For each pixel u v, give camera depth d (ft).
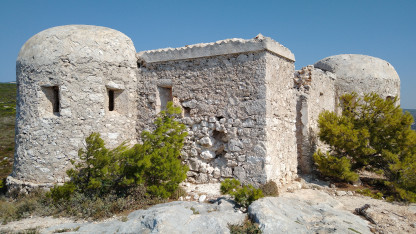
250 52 30.45
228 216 23.09
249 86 30.42
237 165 30.86
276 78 32.01
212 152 32.76
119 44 35.12
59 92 31.96
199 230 21.49
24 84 33.40
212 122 32.30
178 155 32.32
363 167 41.29
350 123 38.04
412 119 37.29
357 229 23.29
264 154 29.45
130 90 35.99
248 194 25.95
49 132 32.07
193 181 33.27
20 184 32.42
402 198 32.68
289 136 35.73
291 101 36.24
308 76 40.60
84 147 32.42
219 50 31.63
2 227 24.25
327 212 26.04
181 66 34.14
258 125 29.86
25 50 33.91
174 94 34.53
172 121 31.19
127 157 28.53
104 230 22.09
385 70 52.95
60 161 31.96
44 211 27.12
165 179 28.60
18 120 34.09
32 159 32.45
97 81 33.27
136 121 36.78
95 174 28.55
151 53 35.70
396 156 35.40
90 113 32.83
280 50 32.32
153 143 29.60
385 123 37.50
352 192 34.99
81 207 26.61
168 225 21.18
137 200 27.50
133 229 21.74
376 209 29.30
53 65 31.91
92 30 34.12
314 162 41.57
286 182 34.45
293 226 22.08
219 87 31.96
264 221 21.99
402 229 24.79
